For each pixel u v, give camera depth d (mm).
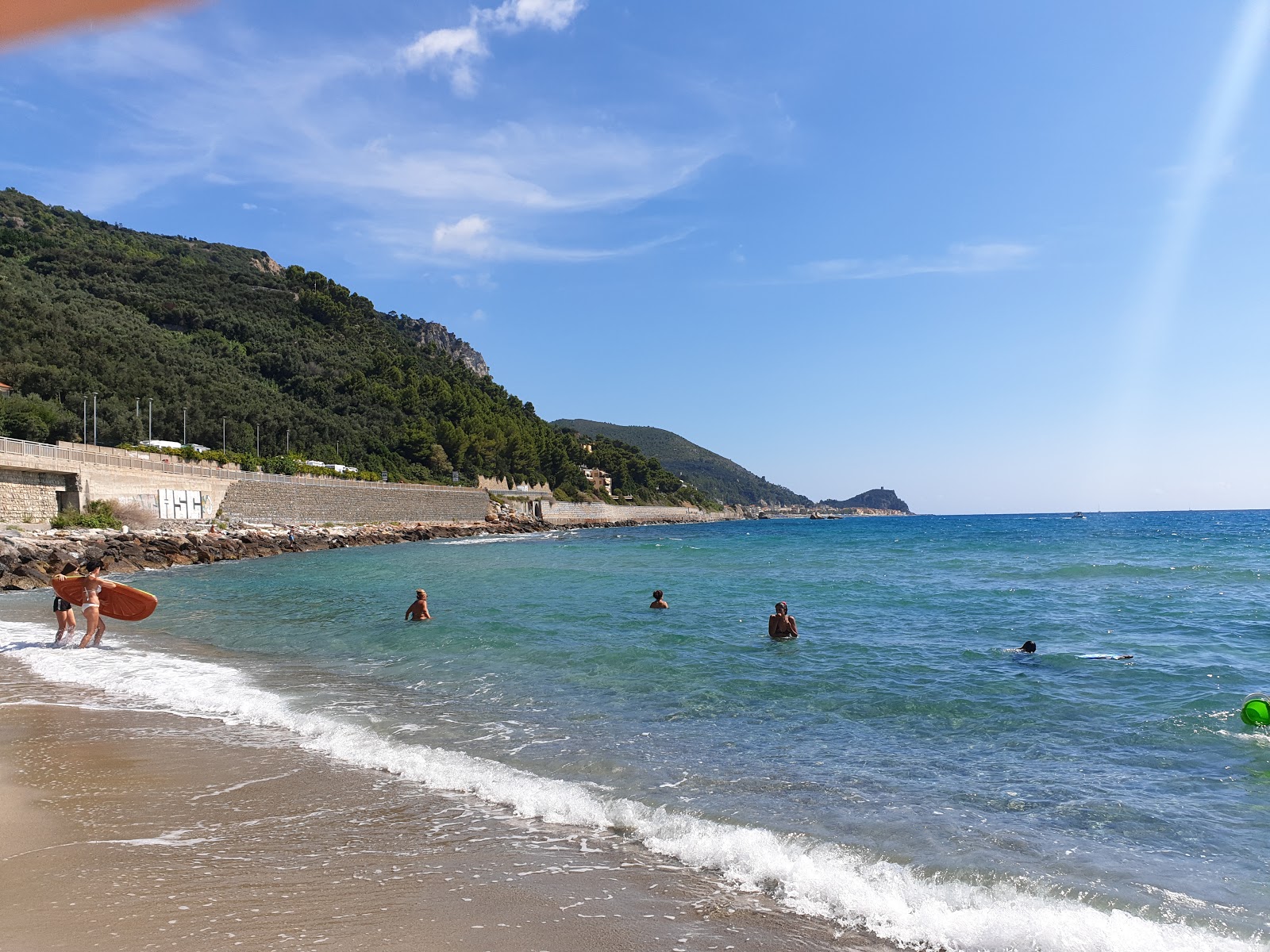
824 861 6477
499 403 178625
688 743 9781
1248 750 9383
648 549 61688
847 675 13648
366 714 11203
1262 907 5746
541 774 8648
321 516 74750
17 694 12461
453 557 51219
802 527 156875
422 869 6242
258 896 5738
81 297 114750
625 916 5523
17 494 42656
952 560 44875
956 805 7727
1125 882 6141
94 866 6207
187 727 10484
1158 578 32562
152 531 50031
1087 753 9375
